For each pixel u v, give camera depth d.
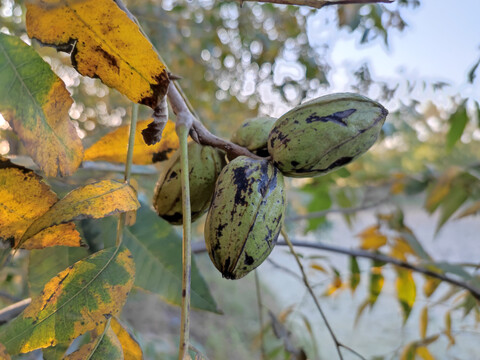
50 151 0.10
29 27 0.10
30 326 0.10
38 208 0.11
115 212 0.11
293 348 0.24
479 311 0.30
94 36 0.10
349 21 0.32
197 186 0.15
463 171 0.34
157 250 0.17
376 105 0.13
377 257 0.28
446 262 0.29
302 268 0.18
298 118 0.13
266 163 0.13
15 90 0.10
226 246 0.12
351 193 0.44
